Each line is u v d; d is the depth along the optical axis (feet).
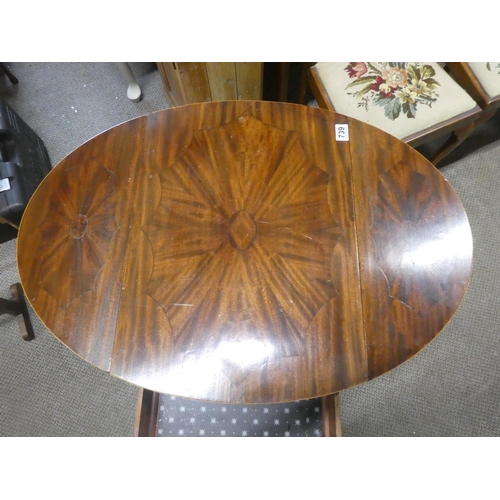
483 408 3.70
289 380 2.02
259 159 2.39
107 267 2.19
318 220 2.27
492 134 4.46
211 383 2.01
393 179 2.35
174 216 2.28
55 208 2.30
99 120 4.66
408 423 3.68
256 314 2.10
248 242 2.23
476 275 4.06
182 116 2.47
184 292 2.14
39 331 3.88
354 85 3.28
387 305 2.14
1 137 3.72
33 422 3.67
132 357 2.05
